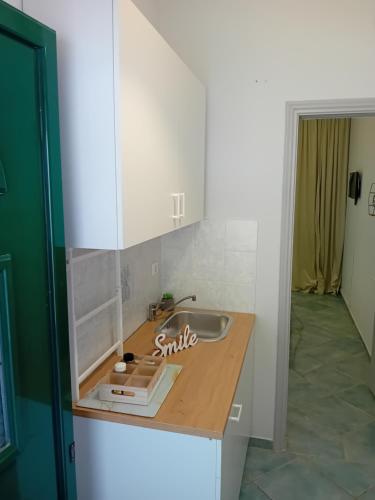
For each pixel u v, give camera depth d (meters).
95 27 1.20
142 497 1.50
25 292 1.04
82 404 1.51
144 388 1.50
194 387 1.65
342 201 6.08
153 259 2.53
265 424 2.60
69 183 1.31
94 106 1.24
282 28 2.27
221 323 2.49
